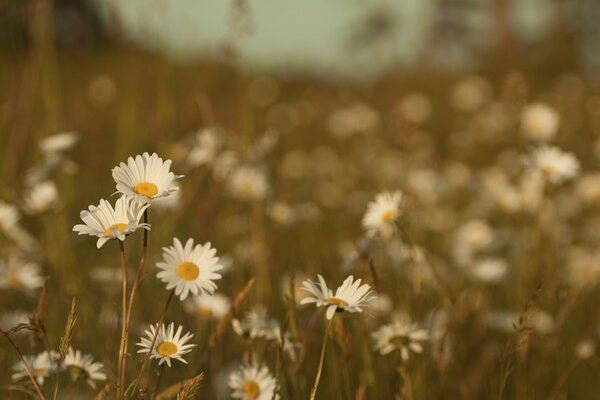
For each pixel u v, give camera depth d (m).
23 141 1.84
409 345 1.16
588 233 2.52
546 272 1.64
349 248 1.93
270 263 1.60
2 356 1.21
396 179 2.73
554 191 2.78
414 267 1.27
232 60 1.71
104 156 2.69
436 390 1.28
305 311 1.37
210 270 0.92
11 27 1.76
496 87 5.61
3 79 3.11
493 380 1.39
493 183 2.57
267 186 1.76
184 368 1.18
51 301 1.35
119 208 0.90
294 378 1.13
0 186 1.66
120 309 1.23
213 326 1.32
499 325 1.46
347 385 1.11
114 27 1.77
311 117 4.73
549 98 4.99
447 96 5.33
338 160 3.83
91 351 1.23
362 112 4.30
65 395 1.14
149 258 1.42
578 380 1.48
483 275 1.64
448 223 2.28
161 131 1.76
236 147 1.81
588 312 1.77
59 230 1.49
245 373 1.07
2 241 1.51
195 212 1.81
